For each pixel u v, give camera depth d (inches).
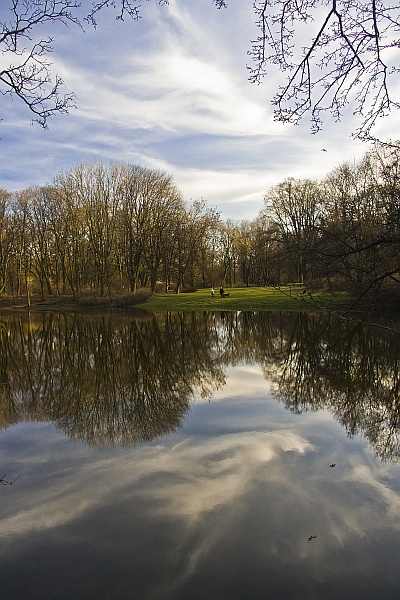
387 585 185.6
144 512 245.6
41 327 1241.4
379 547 210.8
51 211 1950.1
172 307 1695.4
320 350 761.0
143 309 1722.4
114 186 1914.4
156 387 550.3
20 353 839.7
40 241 2014.0
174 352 800.3
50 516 244.4
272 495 262.1
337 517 237.5
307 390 506.3
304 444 342.6
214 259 2699.3
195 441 353.7
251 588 184.5
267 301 1633.9
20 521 240.2
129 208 1895.9
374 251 244.4
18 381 610.2
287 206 1877.5
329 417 407.5
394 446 336.2
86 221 1892.2
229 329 1075.9
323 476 286.8
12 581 192.7
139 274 2070.6
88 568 199.5
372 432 366.9
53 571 197.6
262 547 211.6
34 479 291.9
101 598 181.8
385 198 250.1
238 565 199.6
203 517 238.8
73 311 1738.4
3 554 211.5
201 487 273.7
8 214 1937.7
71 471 303.4
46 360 764.0
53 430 395.5
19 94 212.2
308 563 199.3
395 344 778.2
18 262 1979.6
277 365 659.4
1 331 1172.5
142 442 355.3
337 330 962.7
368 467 299.6
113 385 570.6
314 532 223.5
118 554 209.9
